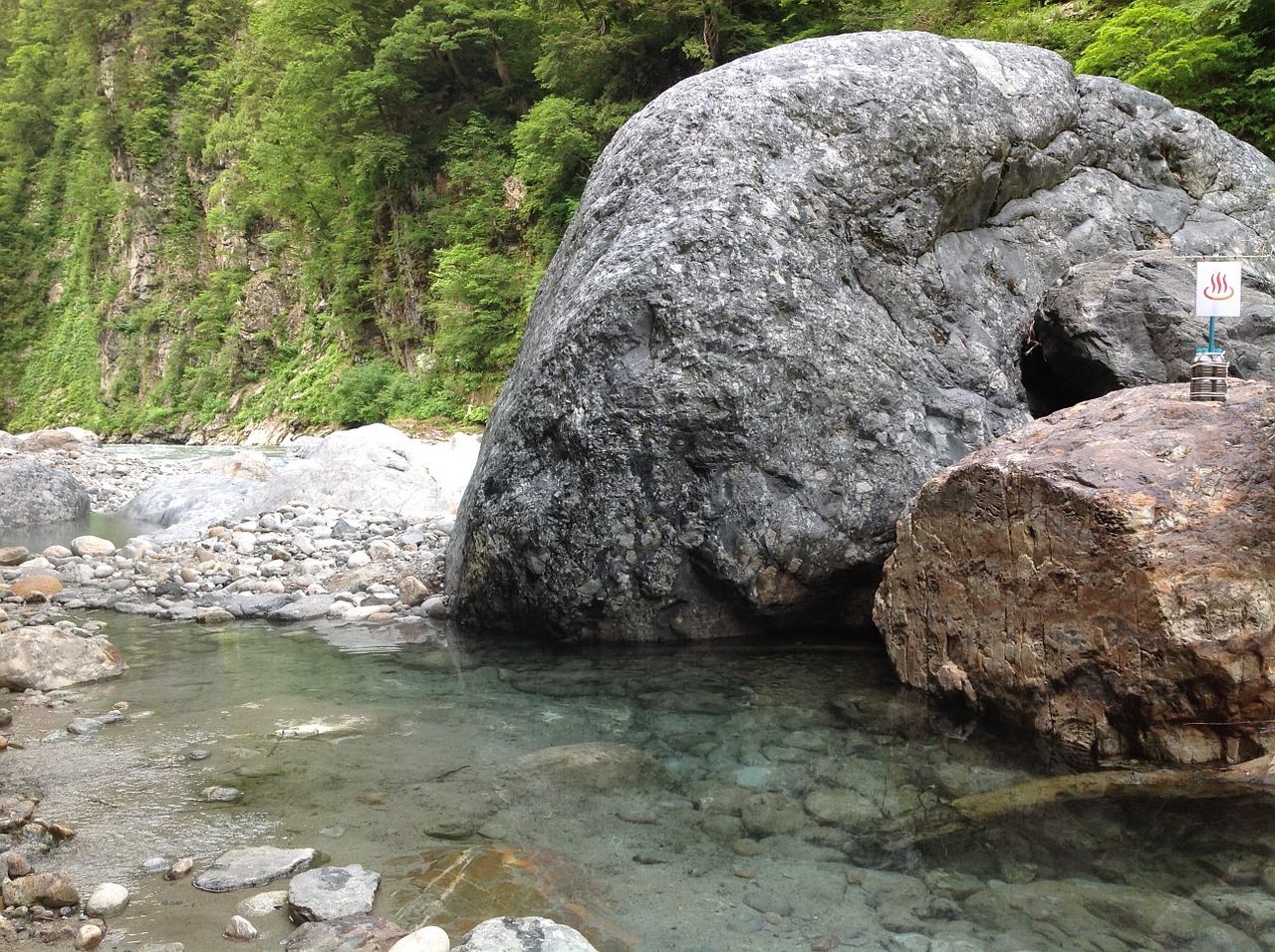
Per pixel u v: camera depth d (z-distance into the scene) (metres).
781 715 3.11
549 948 1.72
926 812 2.34
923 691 3.30
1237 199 5.43
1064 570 2.79
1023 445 3.15
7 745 2.93
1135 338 4.26
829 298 4.04
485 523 4.18
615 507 3.91
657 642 4.09
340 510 8.03
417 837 2.25
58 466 13.93
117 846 2.22
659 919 1.86
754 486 3.86
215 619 4.86
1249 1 8.95
